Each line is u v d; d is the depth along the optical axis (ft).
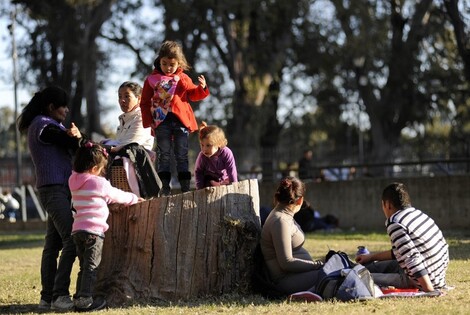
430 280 39.91
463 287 42.96
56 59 207.21
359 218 112.78
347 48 191.11
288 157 143.95
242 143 179.22
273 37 188.24
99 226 39.68
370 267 42.39
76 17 192.03
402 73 193.16
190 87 45.52
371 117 199.41
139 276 41.47
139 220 41.75
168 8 183.73
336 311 35.19
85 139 41.63
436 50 199.52
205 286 41.19
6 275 56.65
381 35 187.32
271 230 40.40
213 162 44.98
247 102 181.57
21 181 198.59
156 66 45.29
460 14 153.38
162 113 44.39
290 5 182.39
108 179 42.60
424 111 199.11
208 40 198.80
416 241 39.78
